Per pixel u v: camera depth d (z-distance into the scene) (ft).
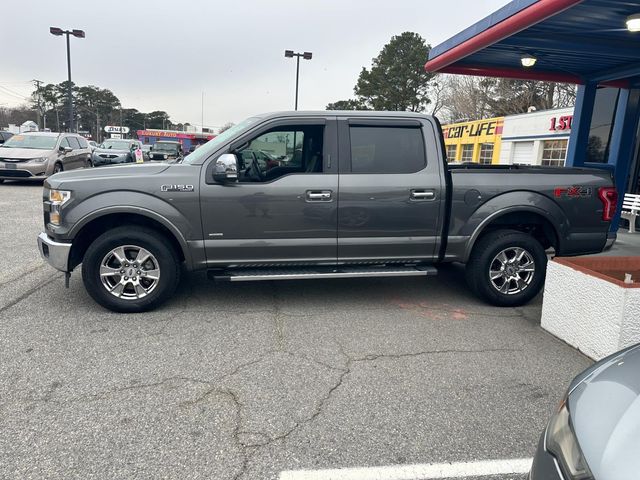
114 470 8.22
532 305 17.46
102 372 11.60
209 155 15.28
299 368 12.05
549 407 10.55
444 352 13.21
